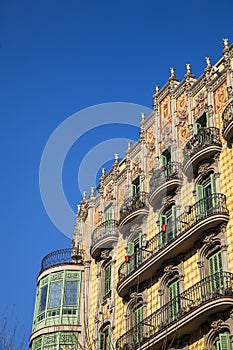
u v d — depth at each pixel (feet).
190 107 136.05
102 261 148.87
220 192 118.01
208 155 122.93
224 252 110.73
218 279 109.09
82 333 143.23
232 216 112.68
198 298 111.45
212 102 130.00
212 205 117.29
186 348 110.42
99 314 141.90
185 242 118.52
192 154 124.88
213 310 105.09
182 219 124.47
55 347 141.79
